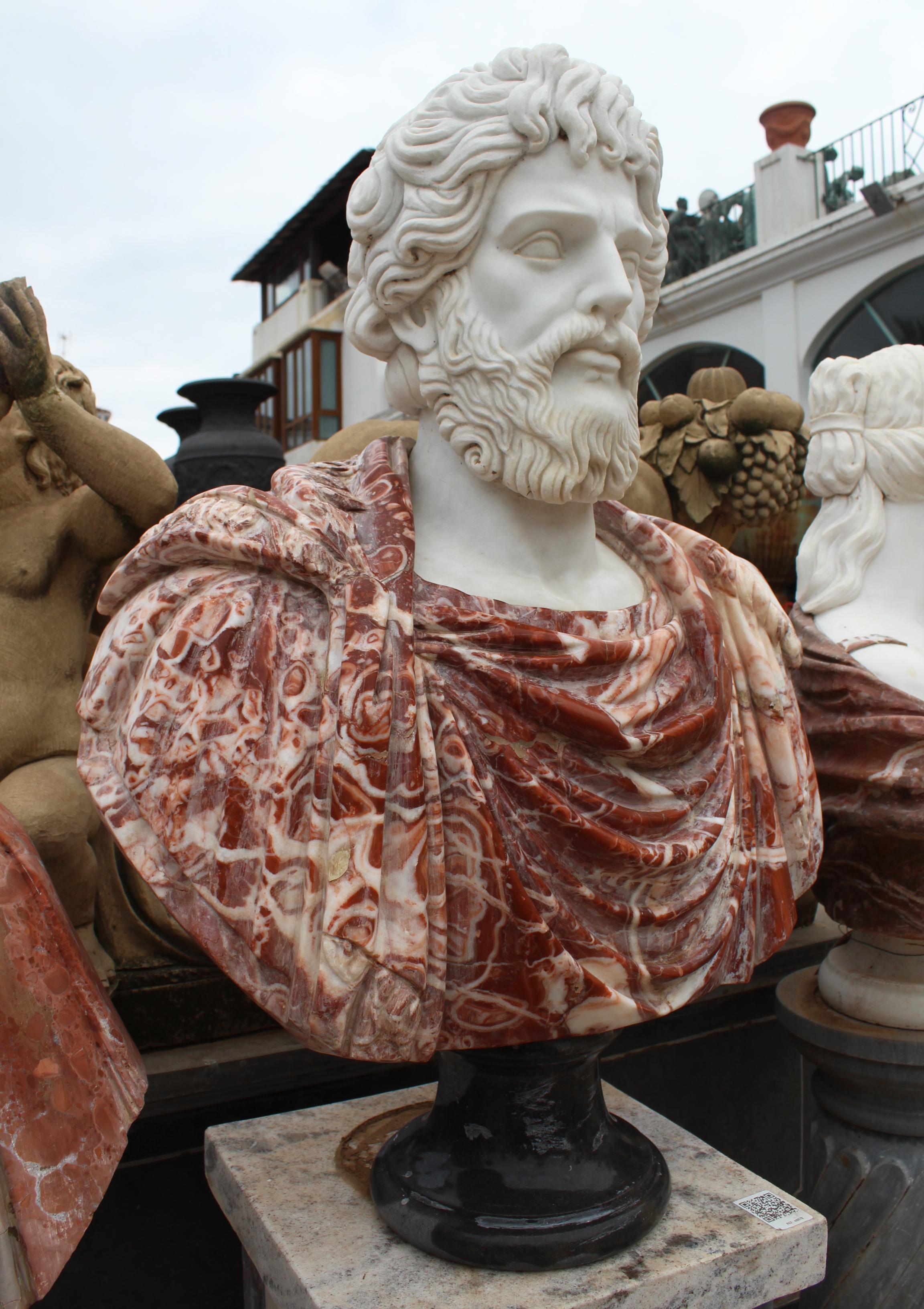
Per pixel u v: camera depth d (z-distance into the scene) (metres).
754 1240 1.28
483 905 1.12
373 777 1.09
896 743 1.70
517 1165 1.28
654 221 1.35
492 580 1.31
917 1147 1.86
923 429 1.88
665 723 1.26
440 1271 1.21
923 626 1.89
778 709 1.42
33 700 1.82
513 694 1.15
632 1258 1.24
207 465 2.96
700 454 2.69
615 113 1.24
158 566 1.28
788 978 2.16
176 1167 1.82
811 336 8.38
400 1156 1.35
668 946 1.22
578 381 1.26
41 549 1.87
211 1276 1.84
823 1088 1.96
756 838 1.37
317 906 1.09
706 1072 2.40
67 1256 1.10
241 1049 1.85
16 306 1.66
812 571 1.95
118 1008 1.81
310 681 1.14
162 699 1.17
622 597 1.39
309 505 1.23
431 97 1.25
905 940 1.88
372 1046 1.09
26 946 1.19
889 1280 1.82
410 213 1.24
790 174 8.58
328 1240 1.27
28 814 1.65
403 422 2.37
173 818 1.14
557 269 1.24
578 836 1.15
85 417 1.75
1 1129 1.10
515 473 1.25
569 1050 1.24
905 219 7.54
